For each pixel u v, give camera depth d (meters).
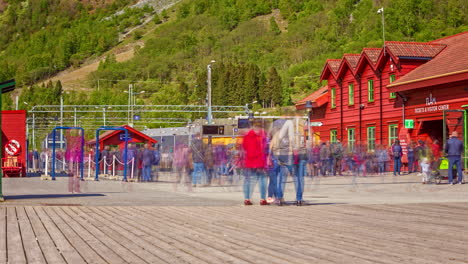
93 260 6.63
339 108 41.34
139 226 9.63
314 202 14.36
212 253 7.03
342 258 6.60
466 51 31.39
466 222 9.93
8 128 36.56
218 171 27.78
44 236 8.53
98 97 131.38
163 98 103.44
